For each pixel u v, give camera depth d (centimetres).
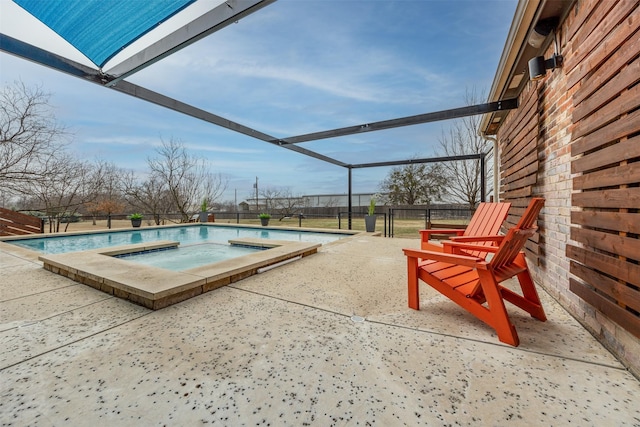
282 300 250
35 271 344
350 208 958
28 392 130
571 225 224
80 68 300
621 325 150
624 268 148
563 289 237
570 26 219
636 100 139
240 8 220
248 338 181
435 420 115
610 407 121
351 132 566
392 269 364
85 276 289
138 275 276
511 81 373
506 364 152
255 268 336
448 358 158
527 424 113
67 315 216
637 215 138
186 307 233
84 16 249
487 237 259
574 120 203
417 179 1661
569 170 226
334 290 279
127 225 1237
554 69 253
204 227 1094
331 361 155
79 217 1070
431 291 276
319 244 481
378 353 163
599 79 171
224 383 137
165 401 125
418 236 791
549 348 168
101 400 125
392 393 130
